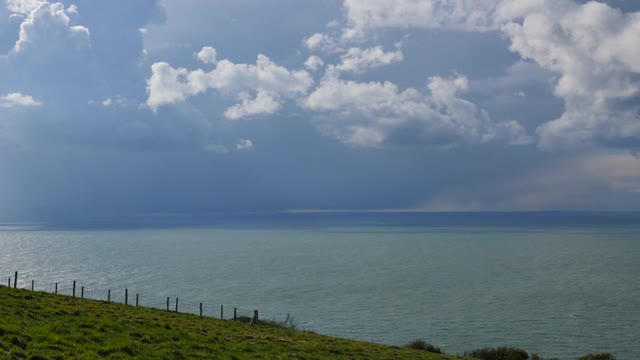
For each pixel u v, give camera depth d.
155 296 151.62
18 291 47.84
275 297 153.38
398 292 165.00
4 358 24.03
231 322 56.22
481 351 73.69
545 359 81.81
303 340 48.81
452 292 166.00
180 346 33.62
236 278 196.12
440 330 110.75
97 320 36.03
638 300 150.88
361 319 121.81
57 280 181.75
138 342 32.12
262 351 37.69
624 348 96.31
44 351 26.39
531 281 192.88
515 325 116.19
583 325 116.62
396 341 99.69
